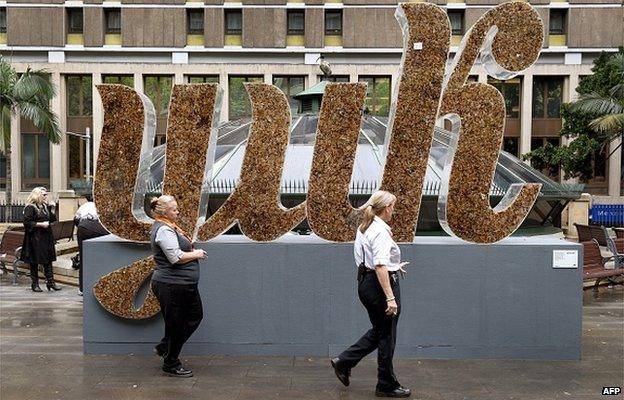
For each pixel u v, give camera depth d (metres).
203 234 6.57
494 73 6.70
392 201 5.15
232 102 31.23
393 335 5.26
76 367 6.18
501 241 6.65
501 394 5.41
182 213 6.55
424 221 9.38
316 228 6.49
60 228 14.75
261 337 6.55
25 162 32.06
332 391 5.46
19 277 12.63
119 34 31.03
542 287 6.46
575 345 6.46
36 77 22.36
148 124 6.71
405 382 5.73
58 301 9.99
